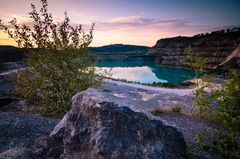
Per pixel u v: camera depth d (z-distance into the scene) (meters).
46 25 11.20
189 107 16.88
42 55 11.12
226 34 93.19
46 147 6.39
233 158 5.87
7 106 12.17
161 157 5.13
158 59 124.81
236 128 5.51
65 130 6.07
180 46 109.94
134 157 5.00
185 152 5.66
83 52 11.75
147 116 5.61
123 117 5.45
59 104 10.98
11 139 7.46
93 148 5.24
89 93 6.38
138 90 25.80
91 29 11.79
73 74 11.30
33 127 8.48
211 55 87.56
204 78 11.59
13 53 50.22
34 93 11.28
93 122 5.62
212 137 7.82
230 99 5.76
